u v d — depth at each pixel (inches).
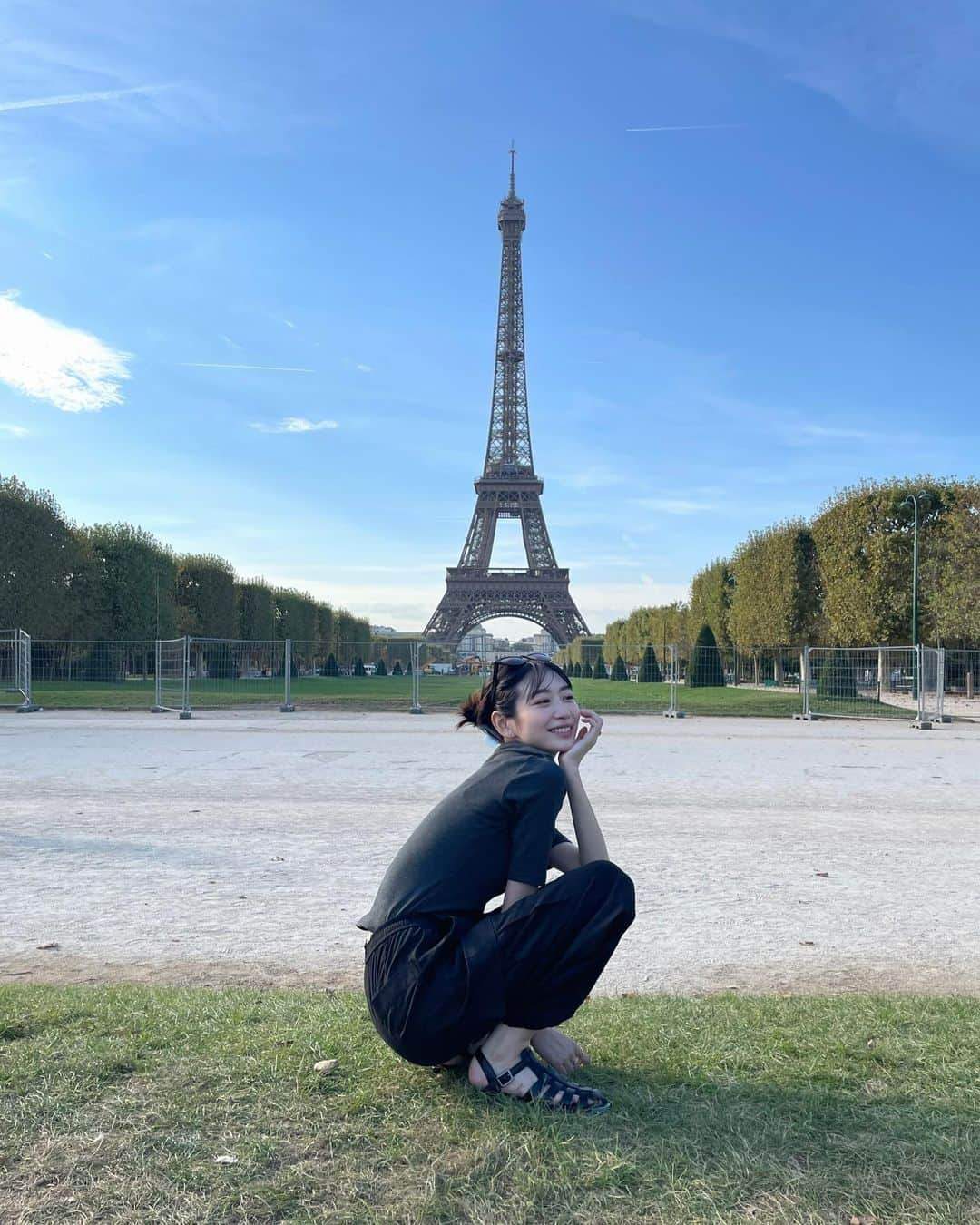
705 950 263.6
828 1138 141.3
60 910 303.6
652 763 772.6
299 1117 146.3
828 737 1086.4
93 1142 137.9
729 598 2883.9
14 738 958.4
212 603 2886.3
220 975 237.5
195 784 612.7
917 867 381.1
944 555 1957.4
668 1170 132.5
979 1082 161.2
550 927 146.3
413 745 905.5
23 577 1995.6
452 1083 158.7
